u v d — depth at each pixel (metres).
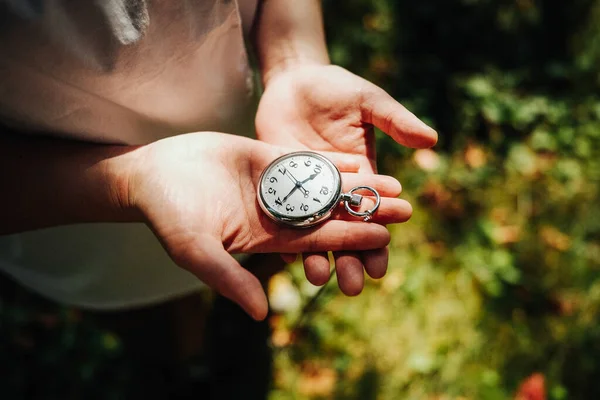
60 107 0.33
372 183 0.37
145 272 0.45
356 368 0.59
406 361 0.59
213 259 0.30
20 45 0.29
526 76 0.87
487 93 0.81
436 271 0.66
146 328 0.61
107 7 0.29
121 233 0.42
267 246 0.35
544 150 0.80
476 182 0.75
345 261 0.33
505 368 0.58
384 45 0.86
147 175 0.33
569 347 0.59
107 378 0.59
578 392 0.56
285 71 0.41
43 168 0.34
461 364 0.58
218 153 0.35
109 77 0.32
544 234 0.70
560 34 0.89
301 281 0.63
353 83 0.38
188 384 0.59
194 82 0.36
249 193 0.36
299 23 0.41
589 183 0.75
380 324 0.62
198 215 0.32
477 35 0.86
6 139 0.35
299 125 0.40
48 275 0.46
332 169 0.36
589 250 0.68
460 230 0.70
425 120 0.80
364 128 0.39
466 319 0.62
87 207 0.35
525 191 0.74
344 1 0.87
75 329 0.59
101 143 0.36
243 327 0.55
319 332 0.61
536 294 0.64
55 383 0.57
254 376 0.57
